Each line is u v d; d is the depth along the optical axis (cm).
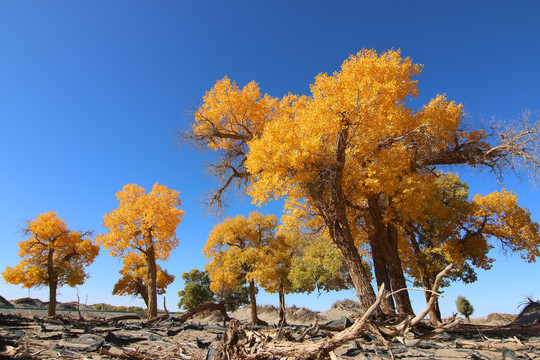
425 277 1770
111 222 1630
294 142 935
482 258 1795
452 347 645
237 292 3888
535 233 1638
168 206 1731
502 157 1141
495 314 2428
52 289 2386
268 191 944
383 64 1033
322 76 1041
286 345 328
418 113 1246
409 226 1861
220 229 2428
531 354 530
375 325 277
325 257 2198
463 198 1889
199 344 601
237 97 1376
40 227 2433
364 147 1145
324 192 1101
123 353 470
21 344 467
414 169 1341
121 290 2647
